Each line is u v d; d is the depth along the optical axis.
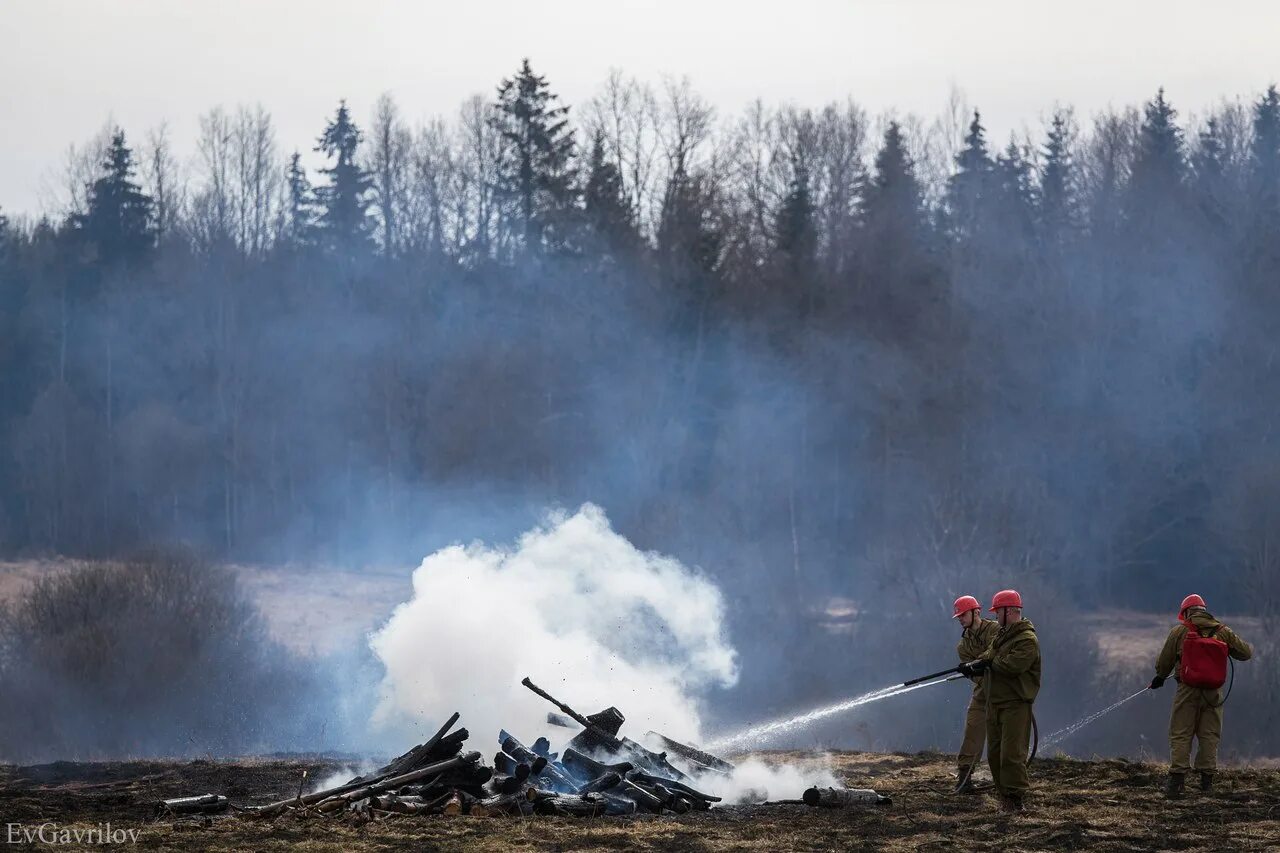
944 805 32.88
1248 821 30.48
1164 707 102.12
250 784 38.28
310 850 27.22
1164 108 175.75
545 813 31.48
